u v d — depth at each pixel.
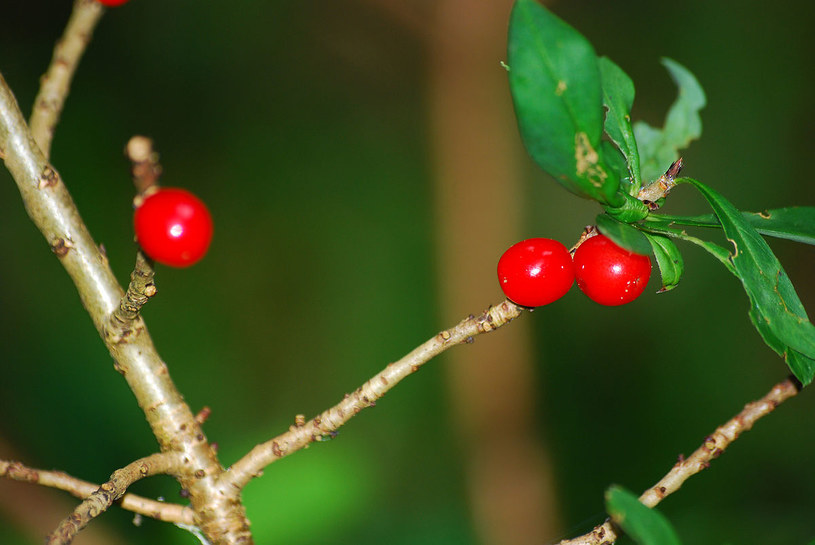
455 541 0.54
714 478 0.59
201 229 0.29
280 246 0.68
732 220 0.31
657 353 0.65
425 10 0.67
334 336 0.65
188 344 0.63
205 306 0.65
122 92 0.68
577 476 0.60
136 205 0.29
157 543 0.44
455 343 0.32
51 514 0.43
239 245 0.68
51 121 0.33
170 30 0.68
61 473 0.32
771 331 0.30
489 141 0.66
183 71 0.69
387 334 0.66
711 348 0.65
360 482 0.52
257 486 0.48
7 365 0.54
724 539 0.40
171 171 0.69
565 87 0.30
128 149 0.29
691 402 0.64
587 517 0.59
